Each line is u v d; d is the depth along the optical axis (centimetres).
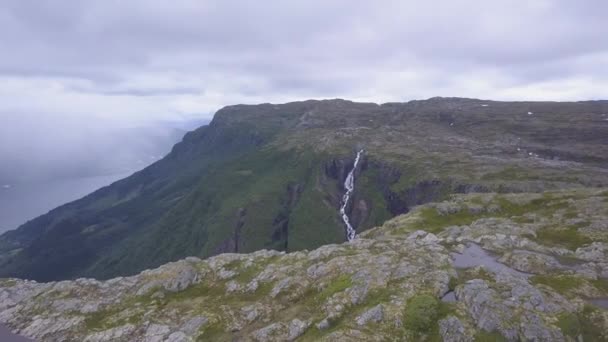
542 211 9044
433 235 7400
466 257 6147
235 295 5803
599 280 5066
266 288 5781
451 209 10088
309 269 5919
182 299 5969
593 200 8938
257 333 4550
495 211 9756
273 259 6925
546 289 4609
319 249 6775
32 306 6369
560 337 3738
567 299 4478
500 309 4047
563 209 8831
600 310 4166
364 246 6675
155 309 5691
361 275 5181
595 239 6775
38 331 5619
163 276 6650
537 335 3756
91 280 7056
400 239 7169
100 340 5112
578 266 5716
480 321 3956
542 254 5991
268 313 5059
